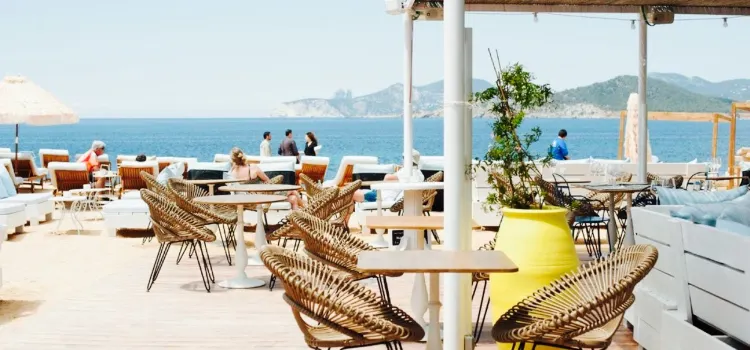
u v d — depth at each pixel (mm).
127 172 15250
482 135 84062
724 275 4242
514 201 4793
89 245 10703
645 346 5211
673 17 9016
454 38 4305
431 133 109812
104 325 6164
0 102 15742
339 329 3693
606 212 11219
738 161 18781
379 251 4117
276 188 9648
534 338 3637
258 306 6816
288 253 4160
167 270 8664
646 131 9602
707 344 4293
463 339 4500
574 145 74438
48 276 8469
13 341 5711
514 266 3645
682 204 6070
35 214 12859
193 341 5664
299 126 170750
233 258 9477
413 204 6996
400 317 4117
